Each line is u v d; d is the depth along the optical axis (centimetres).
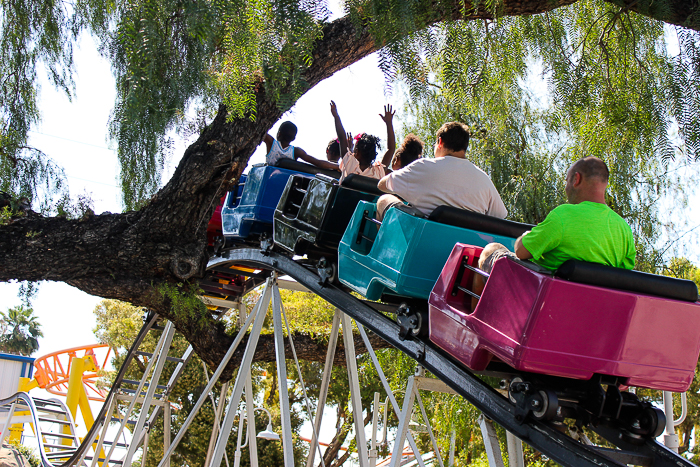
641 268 791
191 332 874
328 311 1509
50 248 695
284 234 606
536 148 909
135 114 410
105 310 2433
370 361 1380
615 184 683
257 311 740
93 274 736
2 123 721
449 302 369
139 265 742
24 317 6588
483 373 382
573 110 549
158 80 461
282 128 736
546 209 883
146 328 1095
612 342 302
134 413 2103
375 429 985
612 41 605
